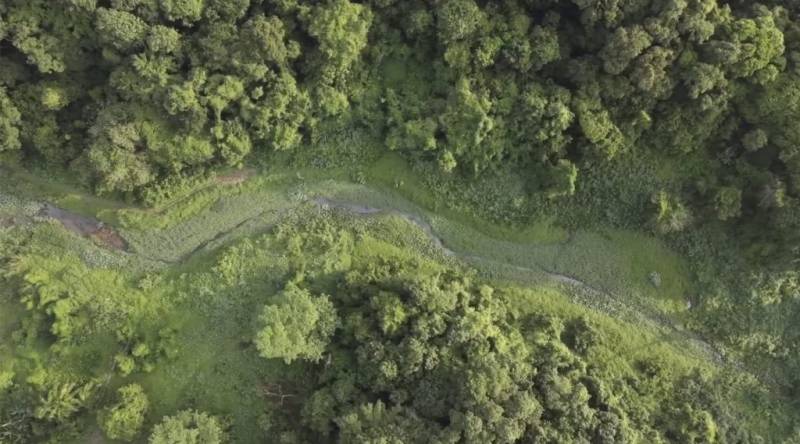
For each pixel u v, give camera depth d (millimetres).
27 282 44344
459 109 44906
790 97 43031
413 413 40250
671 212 45844
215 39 42688
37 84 44156
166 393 43438
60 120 45656
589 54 44594
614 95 44156
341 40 43469
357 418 39500
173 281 45250
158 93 42875
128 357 43125
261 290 45156
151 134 43844
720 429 44719
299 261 45781
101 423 41250
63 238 46094
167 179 46281
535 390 41938
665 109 44906
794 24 43844
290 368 44000
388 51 46438
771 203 43781
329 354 43094
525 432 40312
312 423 41625
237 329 44500
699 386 45812
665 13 41375
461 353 42125
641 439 42750
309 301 41969
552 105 44281
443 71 45750
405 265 46469
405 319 42406
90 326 44125
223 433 42125
